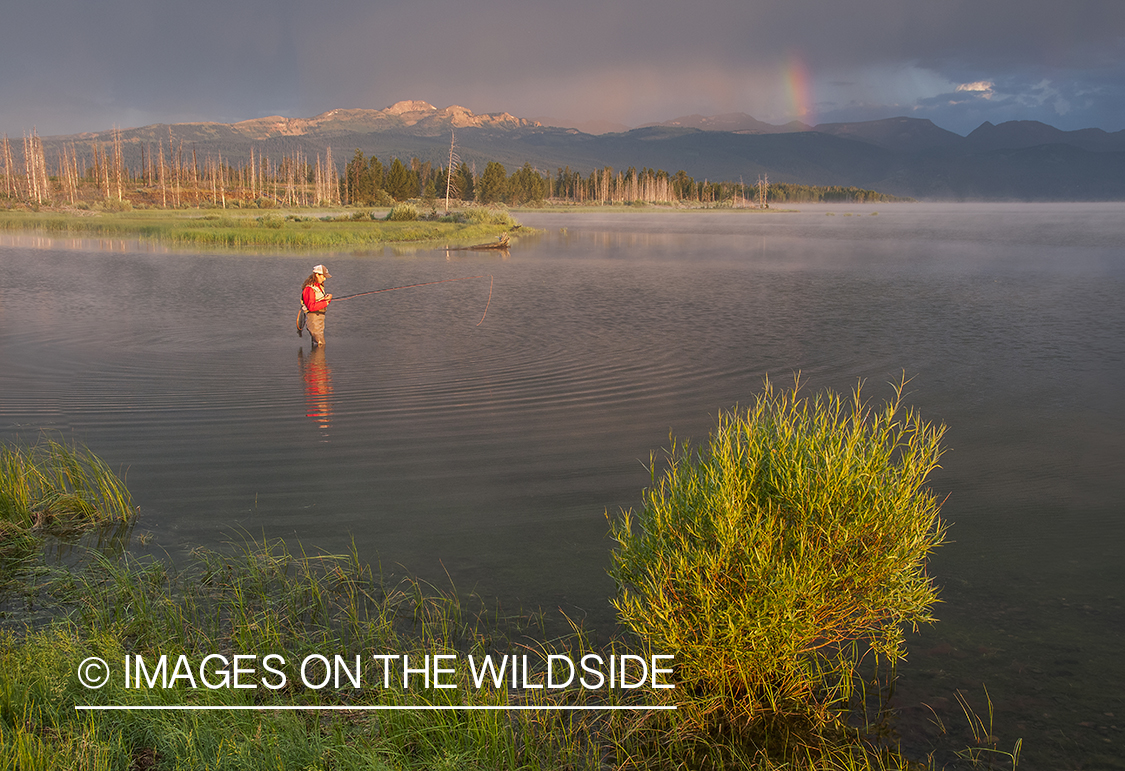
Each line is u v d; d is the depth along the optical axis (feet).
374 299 75.56
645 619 13.60
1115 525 21.42
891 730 12.45
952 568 18.78
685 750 12.00
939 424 31.83
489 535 20.56
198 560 18.90
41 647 13.80
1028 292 82.48
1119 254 144.77
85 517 21.70
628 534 14.30
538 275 100.99
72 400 35.32
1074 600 17.04
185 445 28.68
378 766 10.73
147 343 49.96
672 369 42.93
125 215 304.50
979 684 13.76
